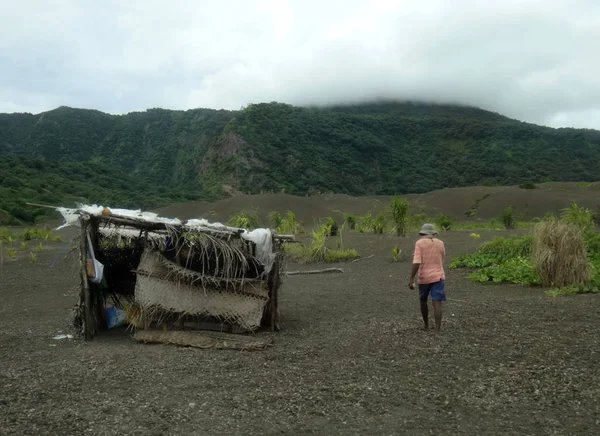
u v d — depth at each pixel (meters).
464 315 9.14
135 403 5.30
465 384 5.72
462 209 67.94
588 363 6.19
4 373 6.43
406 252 20.06
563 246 11.81
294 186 113.62
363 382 5.88
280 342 8.02
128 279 9.68
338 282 14.69
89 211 8.30
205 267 8.79
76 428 4.66
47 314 10.83
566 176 117.38
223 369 6.51
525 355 6.62
